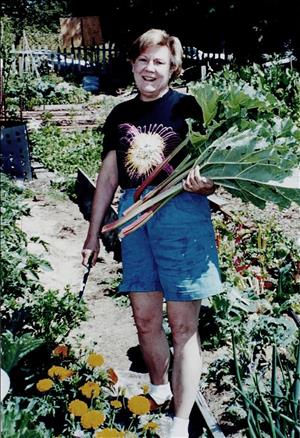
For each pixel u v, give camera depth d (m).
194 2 25.17
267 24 25.20
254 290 5.01
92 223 3.32
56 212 7.72
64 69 24.05
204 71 15.20
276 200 2.90
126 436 3.03
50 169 9.75
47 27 35.53
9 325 3.71
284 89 12.19
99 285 5.45
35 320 3.97
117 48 25.73
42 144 11.02
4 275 4.25
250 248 5.89
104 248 6.35
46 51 24.20
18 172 8.49
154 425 3.04
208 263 3.01
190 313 3.05
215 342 4.21
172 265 2.98
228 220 6.92
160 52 2.98
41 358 3.47
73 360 3.61
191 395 3.08
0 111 8.09
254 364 3.86
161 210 2.98
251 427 2.66
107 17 26.16
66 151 10.69
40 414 3.00
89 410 2.90
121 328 4.62
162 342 3.28
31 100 16.72
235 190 3.00
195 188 2.90
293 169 2.85
